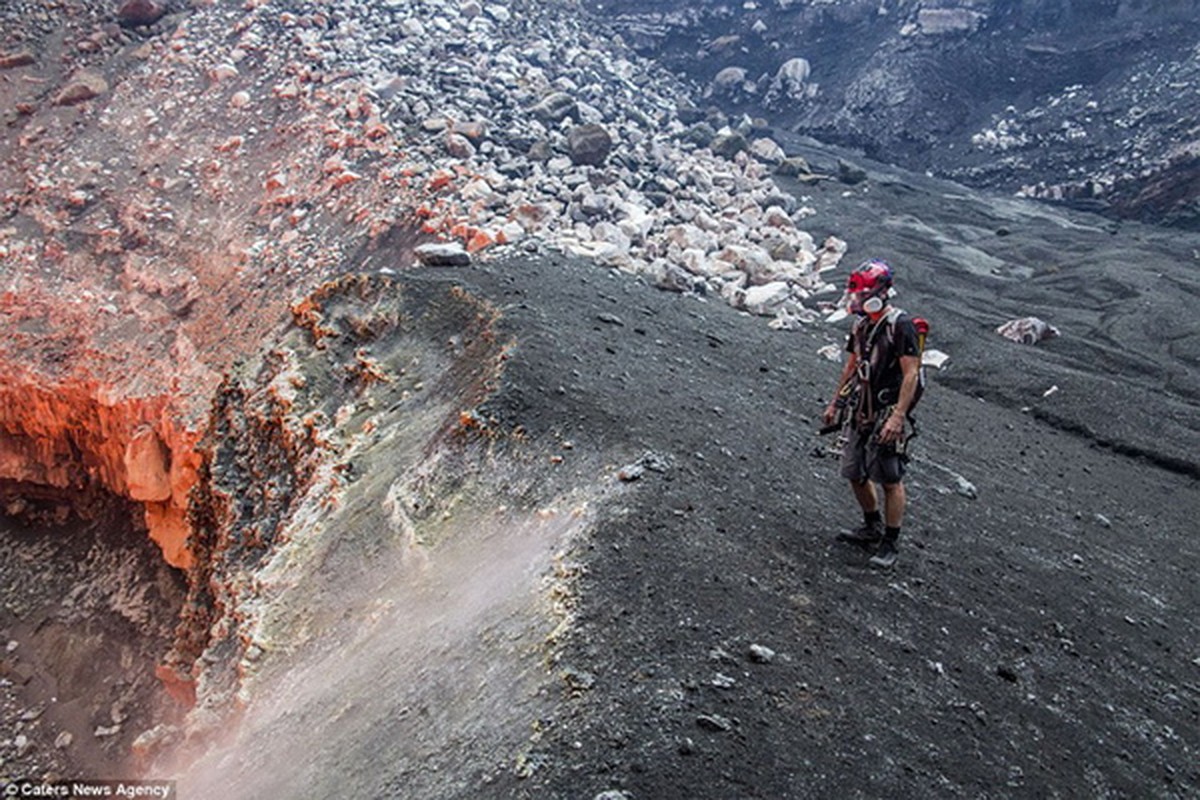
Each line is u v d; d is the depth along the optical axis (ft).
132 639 46.96
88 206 63.10
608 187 52.90
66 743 42.32
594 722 13.64
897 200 67.00
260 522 29.32
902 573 19.29
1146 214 67.36
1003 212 66.90
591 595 16.47
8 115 70.95
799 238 54.60
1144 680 18.57
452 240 46.96
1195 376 40.16
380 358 31.42
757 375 31.96
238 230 57.88
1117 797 14.80
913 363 17.69
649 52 100.68
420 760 14.75
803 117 90.27
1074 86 81.41
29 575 51.39
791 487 22.25
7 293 57.82
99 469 53.98
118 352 53.78
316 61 67.31
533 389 24.59
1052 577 21.97
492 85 64.59
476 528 21.36
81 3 79.00
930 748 14.39
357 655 19.53
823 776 13.19
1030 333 43.52
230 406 34.35
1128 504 29.48
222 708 22.11
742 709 14.07
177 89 70.33
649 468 20.89
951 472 27.71
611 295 37.01
